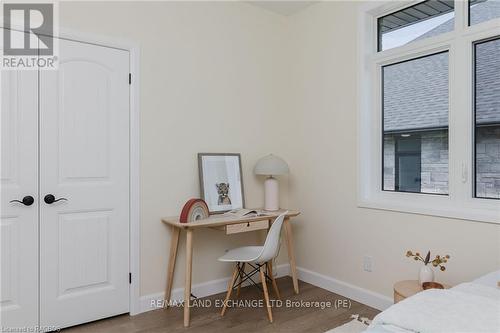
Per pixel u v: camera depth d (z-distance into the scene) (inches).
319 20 131.0
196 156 119.3
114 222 103.4
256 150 135.4
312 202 133.3
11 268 88.3
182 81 116.3
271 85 139.9
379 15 116.2
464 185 94.5
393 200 111.2
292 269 123.9
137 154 106.6
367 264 114.0
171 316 104.3
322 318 103.0
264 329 96.3
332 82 125.8
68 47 95.9
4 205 87.4
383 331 46.8
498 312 47.0
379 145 115.9
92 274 99.7
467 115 93.9
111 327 97.2
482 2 93.2
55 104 94.0
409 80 109.2
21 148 89.5
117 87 103.6
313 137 133.0
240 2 131.0
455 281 92.7
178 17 115.5
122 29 104.3
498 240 84.7
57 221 94.3
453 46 96.7
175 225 101.5
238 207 126.3
